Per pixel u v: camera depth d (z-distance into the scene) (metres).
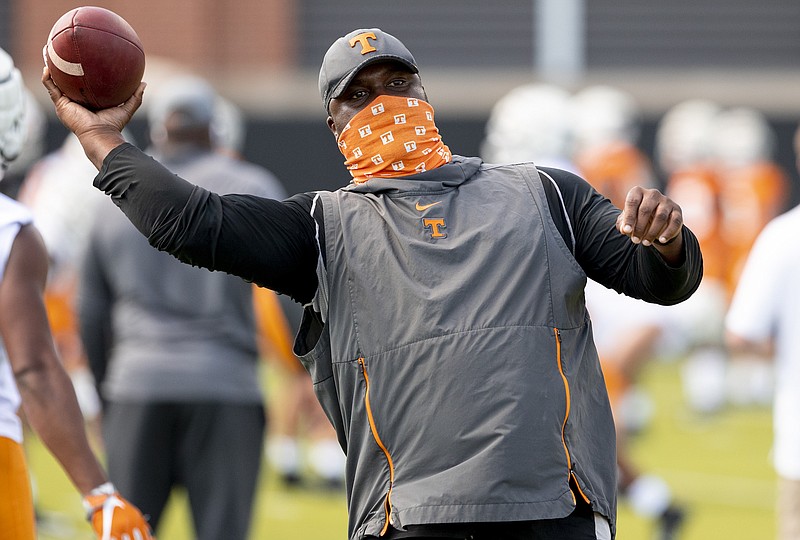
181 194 11.34
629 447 40.31
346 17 80.56
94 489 13.71
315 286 11.91
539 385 11.43
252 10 79.50
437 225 11.80
